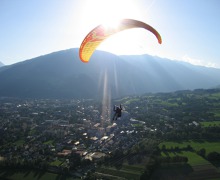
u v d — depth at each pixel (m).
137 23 13.77
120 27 14.00
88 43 15.73
